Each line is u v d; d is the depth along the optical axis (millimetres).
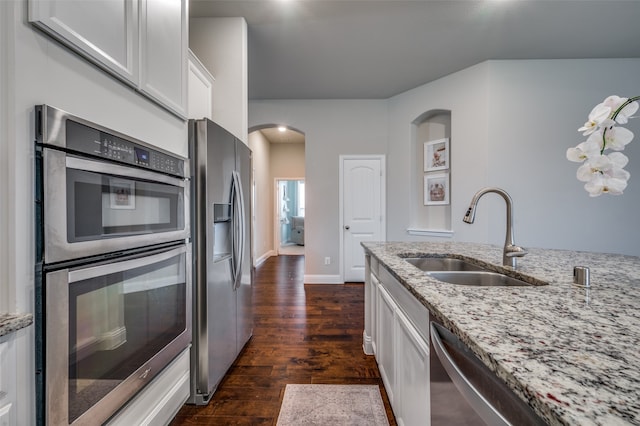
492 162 3377
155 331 1141
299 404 1669
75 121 771
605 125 840
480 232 3436
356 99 4422
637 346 542
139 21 1068
